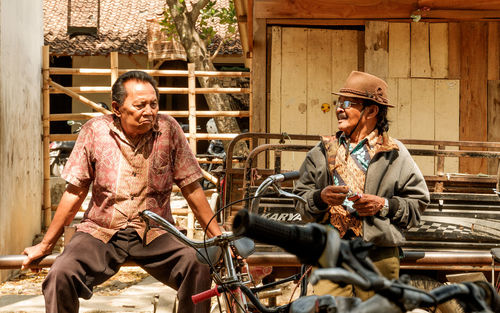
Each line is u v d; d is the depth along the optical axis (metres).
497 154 4.74
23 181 8.20
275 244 1.17
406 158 3.37
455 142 4.85
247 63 13.45
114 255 3.42
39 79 9.41
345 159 3.36
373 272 1.15
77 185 3.49
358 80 3.37
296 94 7.87
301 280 3.07
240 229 1.17
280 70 7.86
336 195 3.12
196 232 9.09
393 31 7.74
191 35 11.97
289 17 7.70
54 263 3.26
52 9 19.03
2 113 7.08
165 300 5.41
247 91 9.13
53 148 12.46
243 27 9.51
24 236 8.23
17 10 8.03
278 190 2.81
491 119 7.75
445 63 7.75
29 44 8.77
